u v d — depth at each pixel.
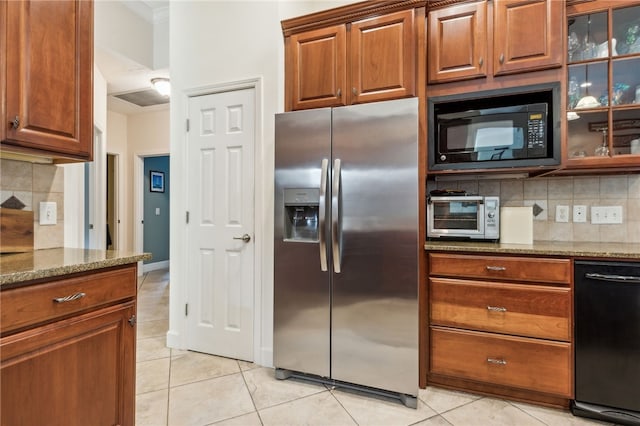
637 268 1.57
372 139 1.83
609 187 2.09
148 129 4.98
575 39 1.97
